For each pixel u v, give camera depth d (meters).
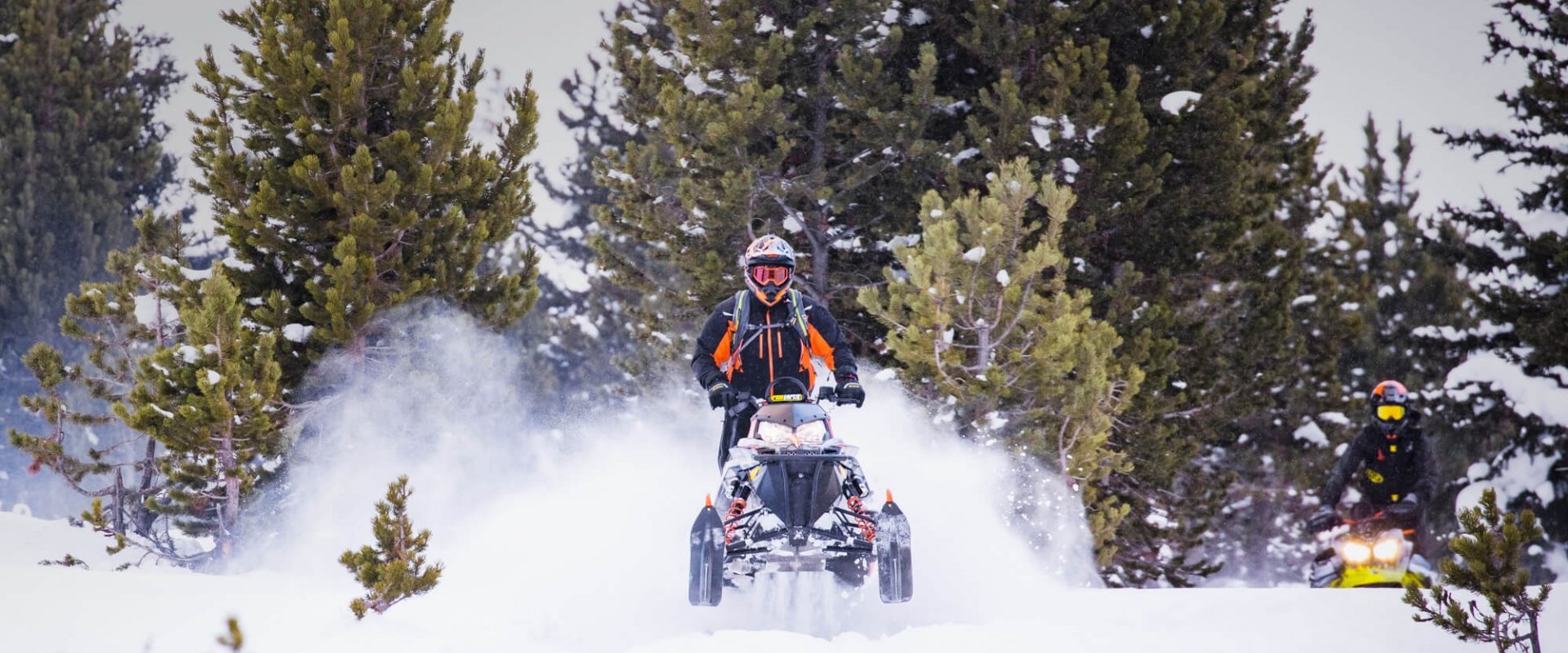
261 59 27.84
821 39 36.16
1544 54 45.28
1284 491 43.00
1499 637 11.94
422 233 28.48
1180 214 34.31
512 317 30.20
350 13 27.72
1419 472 22.41
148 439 27.72
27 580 15.38
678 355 37.16
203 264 51.78
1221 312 36.88
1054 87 32.94
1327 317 46.16
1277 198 40.38
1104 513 28.56
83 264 63.00
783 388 14.59
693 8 34.50
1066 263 26.94
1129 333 32.50
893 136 33.34
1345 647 13.04
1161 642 13.34
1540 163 46.12
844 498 14.63
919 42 36.19
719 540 13.74
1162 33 34.00
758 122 33.41
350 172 26.50
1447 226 48.19
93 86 69.31
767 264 15.26
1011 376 26.81
